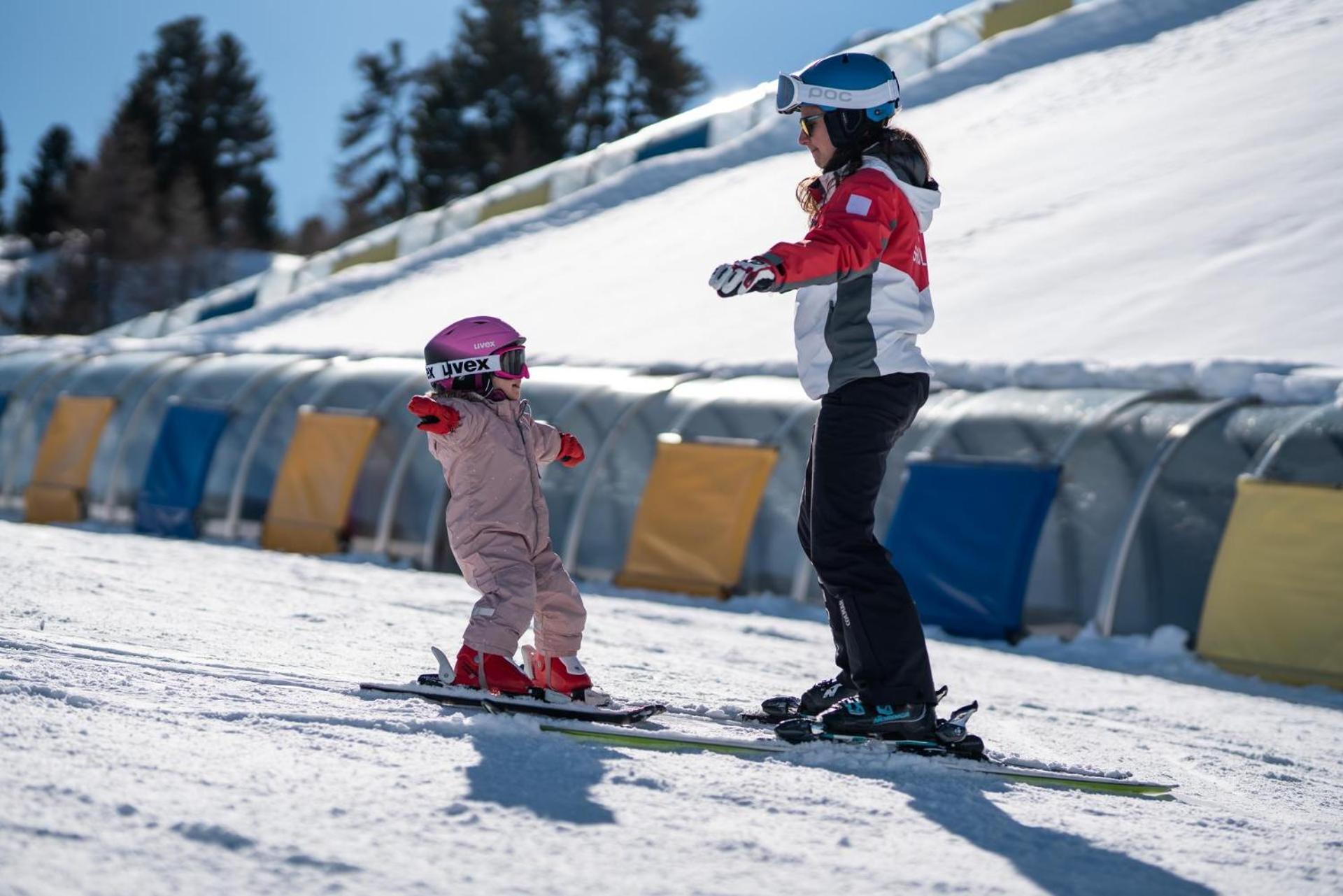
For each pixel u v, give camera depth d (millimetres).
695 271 29781
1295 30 35000
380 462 19484
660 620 12539
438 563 18141
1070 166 28344
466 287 36875
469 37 93812
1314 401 13438
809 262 4766
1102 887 3518
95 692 4602
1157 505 13188
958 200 28312
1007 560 13641
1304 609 11875
